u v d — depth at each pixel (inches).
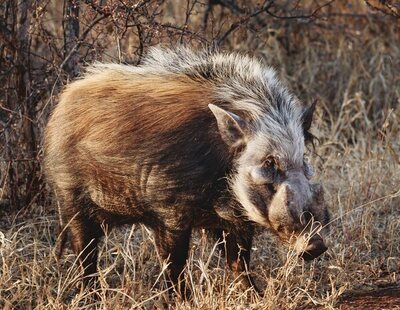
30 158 569.3
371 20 801.6
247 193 430.6
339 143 662.5
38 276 490.6
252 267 519.2
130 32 611.5
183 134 442.6
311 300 454.6
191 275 454.6
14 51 573.9
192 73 463.5
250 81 453.4
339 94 754.2
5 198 578.2
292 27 793.6
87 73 506.3
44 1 640.4
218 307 438.6
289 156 427.5
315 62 781.9
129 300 458.3
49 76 575.2
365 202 580.1
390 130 705.6
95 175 462.9
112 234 540.1
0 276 482.0
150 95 458.3
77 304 446.0
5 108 558.9
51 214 568.7
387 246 536.7
